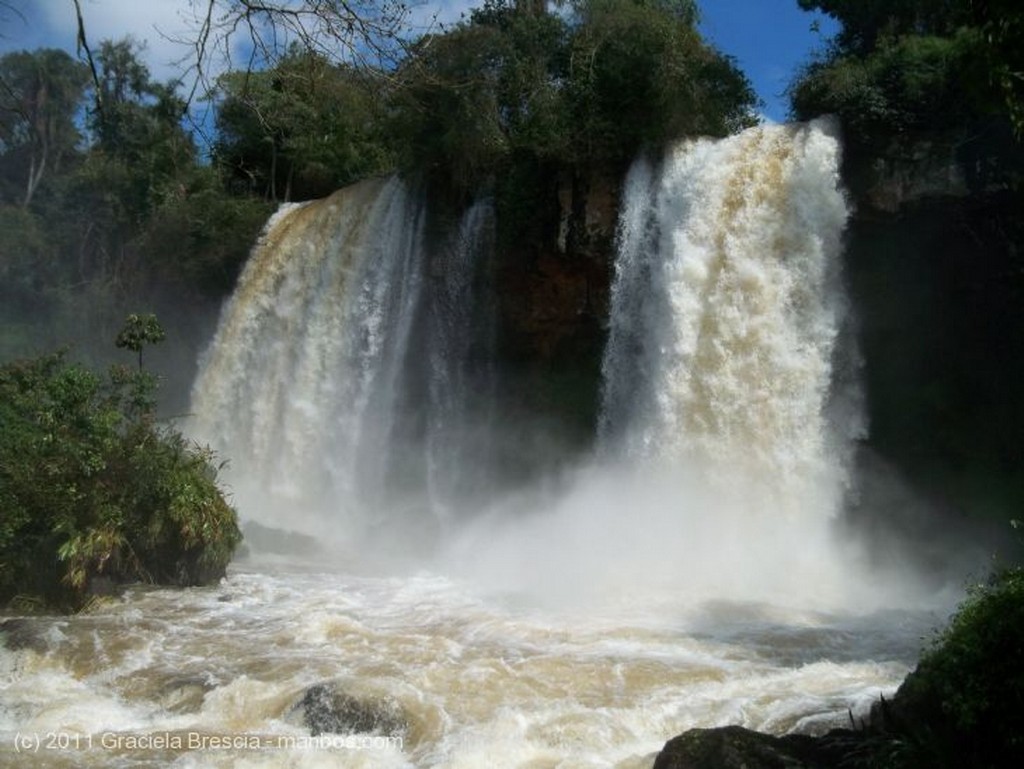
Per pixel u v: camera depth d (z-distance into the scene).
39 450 16.11
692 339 20.11
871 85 19.77
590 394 23.64
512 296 24.83
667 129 22.73
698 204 21.06
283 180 39.16
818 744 7.77
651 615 13.84
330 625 12.91
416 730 9.25
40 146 49.53
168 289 36.06
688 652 11.68
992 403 19.11
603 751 8.77
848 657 11.60
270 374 29.78
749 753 7.37
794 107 21.66
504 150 24.77
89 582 15.02
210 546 16.38
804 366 18.77
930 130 19.33
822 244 19.34
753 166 20.58
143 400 18.30
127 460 16.17
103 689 10.91
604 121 23.19
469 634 12.70
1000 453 18.77
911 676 7.91
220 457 29.73
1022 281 18.69
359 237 28.67
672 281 20.61
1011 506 18.22
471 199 26.14
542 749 8.81
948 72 18.94
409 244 27.25
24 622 13.01
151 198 41.06
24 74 44.62
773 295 19.42
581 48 23.98
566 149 23.39
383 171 36.12
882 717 8.02
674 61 23.11
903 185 19.36
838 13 25.20
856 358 19.50
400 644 12.05
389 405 26.92
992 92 9.95
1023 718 6.76
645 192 22.81
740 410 19.14
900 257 19.75
